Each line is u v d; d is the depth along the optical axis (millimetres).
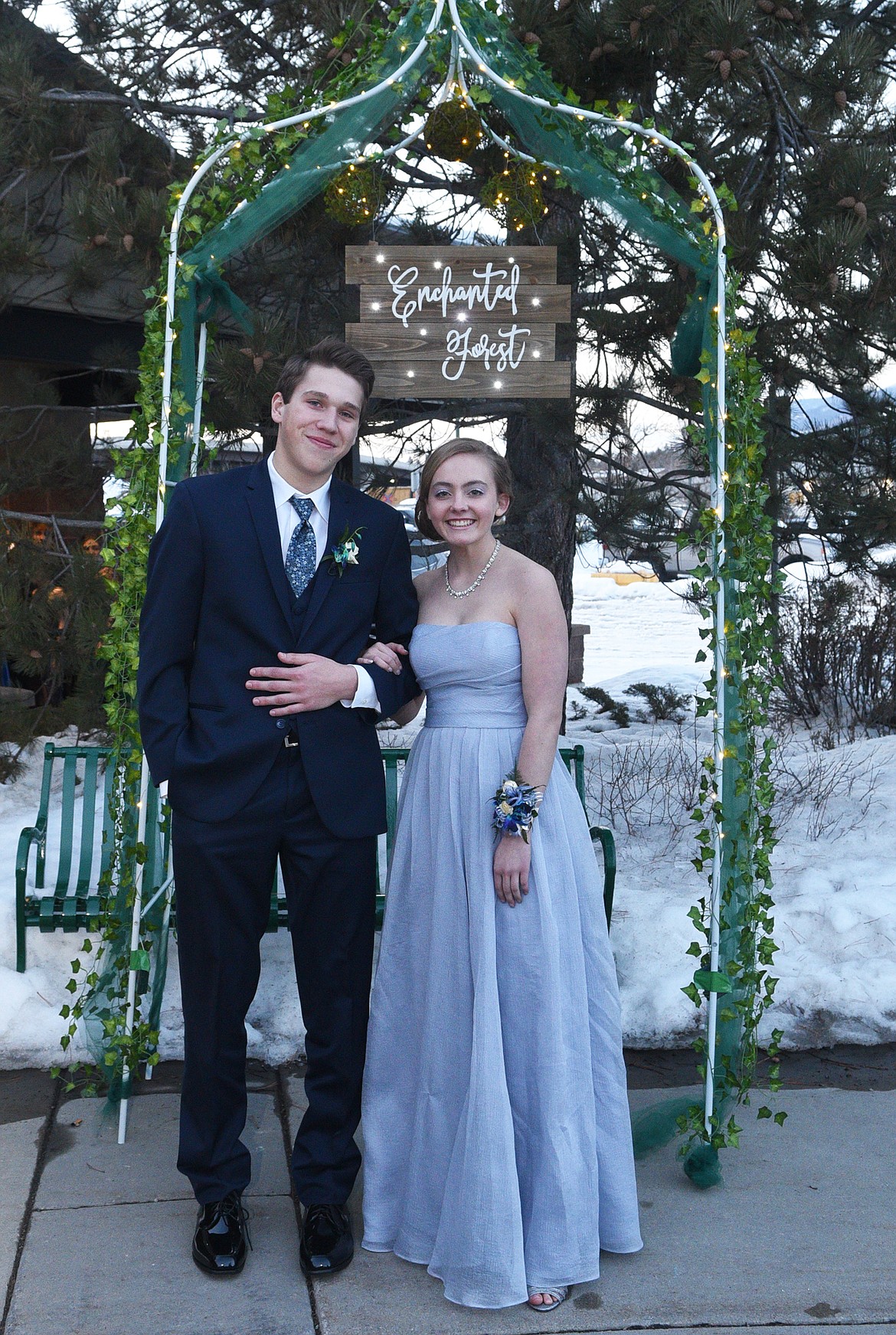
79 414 7590
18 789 5898
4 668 7863
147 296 3094
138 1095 3215
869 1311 2336
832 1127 3094
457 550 2631
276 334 4730
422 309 3463
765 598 2957
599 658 12523
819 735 8109
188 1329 2268
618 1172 2527
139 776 2965
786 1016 3699
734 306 2955
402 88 3029
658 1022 3613
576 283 5527
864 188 4477
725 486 2879
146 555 2973
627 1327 2295
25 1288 2377
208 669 2467
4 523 5984
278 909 3781
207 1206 2502
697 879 4699
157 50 6488
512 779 2465
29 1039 3406
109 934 2965
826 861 4910
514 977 2447
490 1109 2367
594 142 3012
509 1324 2301
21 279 6695
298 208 3213
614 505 5773
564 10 4469
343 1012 2539
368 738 2574
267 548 2445
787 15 4430
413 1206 2500
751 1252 2539
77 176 5824
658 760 6609
